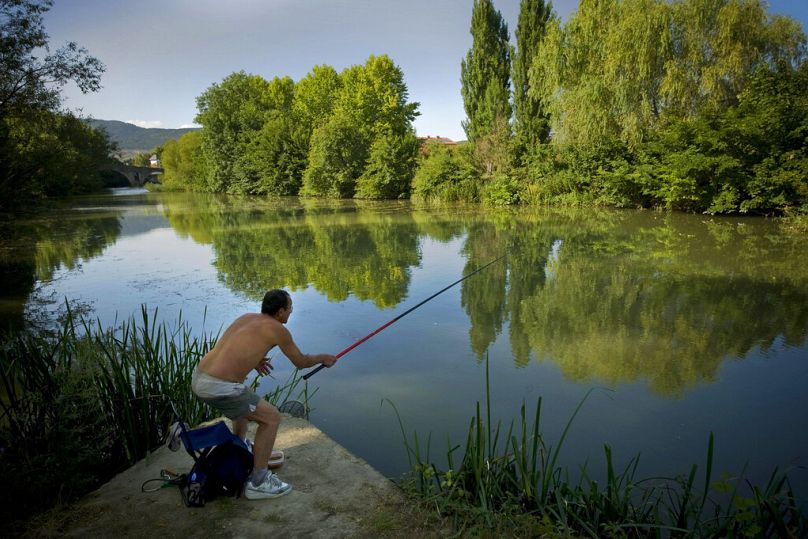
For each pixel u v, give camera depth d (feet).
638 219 58.70
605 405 15.11
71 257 44.62
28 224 74.13
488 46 104.63
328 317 24.40
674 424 13.94
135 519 8.83
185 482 9.42
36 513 9.06
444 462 11.96
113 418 11.77
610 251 40.06
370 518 8.84
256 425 12.37
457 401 15.39
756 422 14.02
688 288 28.45
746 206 54.54
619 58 62.69
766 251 37.88
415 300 27.45
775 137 51.83
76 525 8.68
